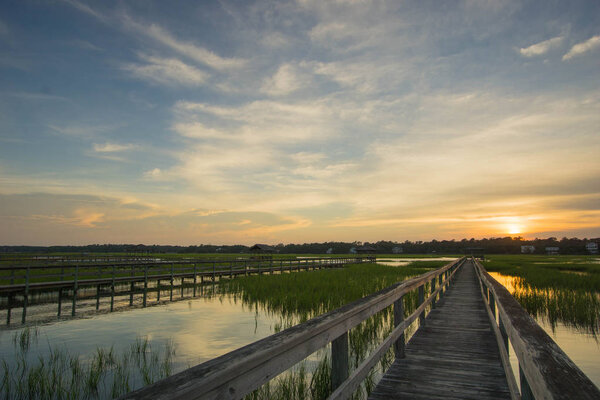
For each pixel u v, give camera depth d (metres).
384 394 4.16
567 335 10.04
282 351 1.84
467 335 7.15
